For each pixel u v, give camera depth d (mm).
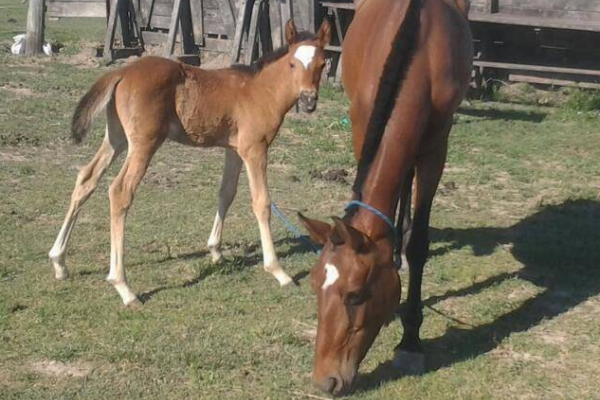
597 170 10992
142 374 5773
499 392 5680
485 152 11711
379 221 5023
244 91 7215
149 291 7062
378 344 6238
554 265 7922
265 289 7207
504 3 15445
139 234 8336
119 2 17031
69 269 7453
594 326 6676
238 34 15320
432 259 8016
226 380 5711
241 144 7254
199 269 7473
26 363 5891
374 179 5152
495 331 6547
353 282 4688
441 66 5699
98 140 11539
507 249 8312
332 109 13875
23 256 7719
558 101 15078
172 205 9211
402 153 5246
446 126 5926
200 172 10461
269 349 6152
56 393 5492
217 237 7602
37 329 6355
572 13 15109
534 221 9141
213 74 7234
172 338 6266
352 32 7047
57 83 14750
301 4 15922
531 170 10922
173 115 7027
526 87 15375
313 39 7230
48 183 9773
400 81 5375
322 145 11805
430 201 6020
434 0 6059
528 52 15422
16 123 12070
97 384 5625
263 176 7297
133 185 6832
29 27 17312
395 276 4965
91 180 7176
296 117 13227
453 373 5875
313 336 6391
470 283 7465
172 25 16344
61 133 11750
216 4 16953
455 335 6461
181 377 5746
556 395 5664
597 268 7871
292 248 8156
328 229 4867
